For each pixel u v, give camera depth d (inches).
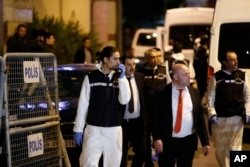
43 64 373.7
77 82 485.7
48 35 633.0
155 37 1236.5
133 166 398.6
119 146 342.6
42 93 371.6
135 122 389.1
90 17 1141.1
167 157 345.7
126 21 2224.4
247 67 553.6
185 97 344.2
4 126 345.4
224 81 396.2
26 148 359.3
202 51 754.2
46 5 925.8
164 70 435.5
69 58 882.1
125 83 340.5
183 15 967.0
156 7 2204.7
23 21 690.2
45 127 370.9
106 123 338.6
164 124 343.6
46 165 375.6
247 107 393.4
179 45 562.9
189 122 343.3
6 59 348.5
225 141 398.9
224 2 562.6
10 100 349.7
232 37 558.6
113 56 339.3
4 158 354.6
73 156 428.1
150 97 392.5
